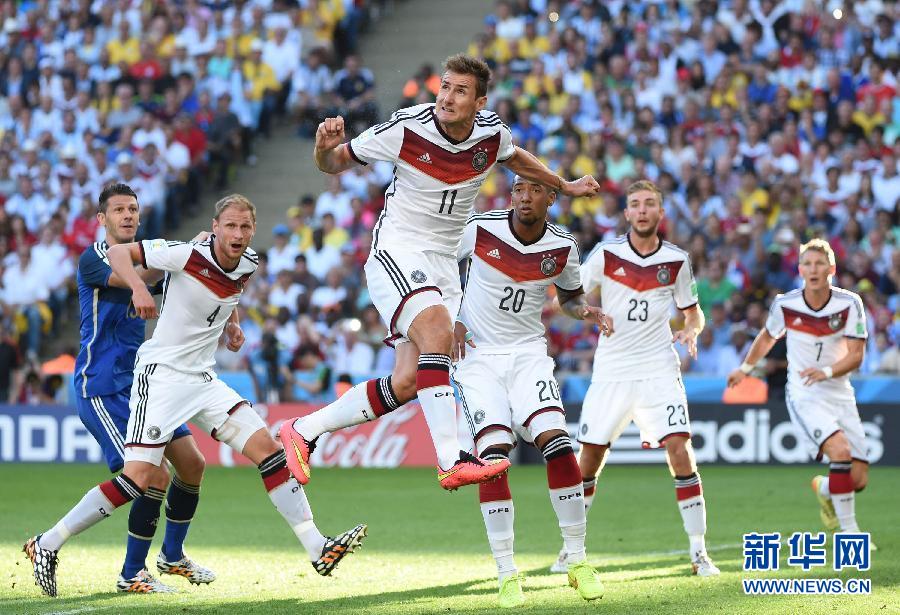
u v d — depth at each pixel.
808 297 29.91
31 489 42.41
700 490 24.83
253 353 52.34
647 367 26.38
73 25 72.81
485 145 20.33
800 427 29.83
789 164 58.72
